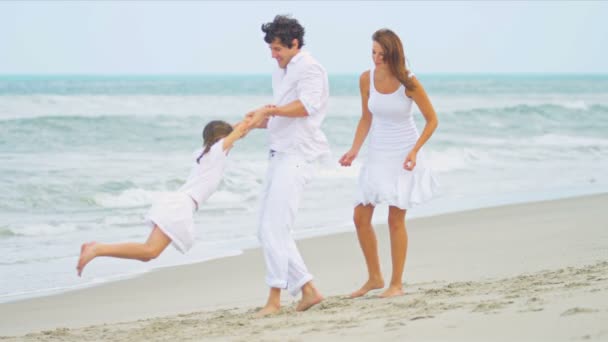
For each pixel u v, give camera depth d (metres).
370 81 8.47
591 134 38.84
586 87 97.75
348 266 12.42
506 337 5.46
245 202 19.48
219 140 7.83
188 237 7.51
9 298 10.88
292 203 7.90
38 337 7.91
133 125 33.34
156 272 12.48
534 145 33.56
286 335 6.48
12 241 14.88
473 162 28.33
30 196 19.27
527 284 8.08
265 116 7.70
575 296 6.56
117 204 19.23
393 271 8.64
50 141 28.67
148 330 7.76
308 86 7.81
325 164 8.16
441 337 5.71
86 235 15.51
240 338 6.58
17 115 33.97
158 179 22.09
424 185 8.41
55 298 10.88
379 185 8.43
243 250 14.19
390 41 8.12
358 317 7.04
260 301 10.16
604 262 9.35
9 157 24.80
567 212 17.16
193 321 8.12
